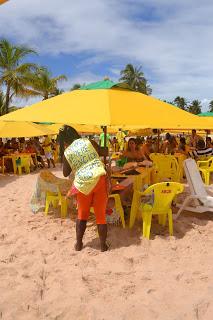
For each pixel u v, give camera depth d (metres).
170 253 4.88
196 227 5.91
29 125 13.95
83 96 6.10
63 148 5.95
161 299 3.69
